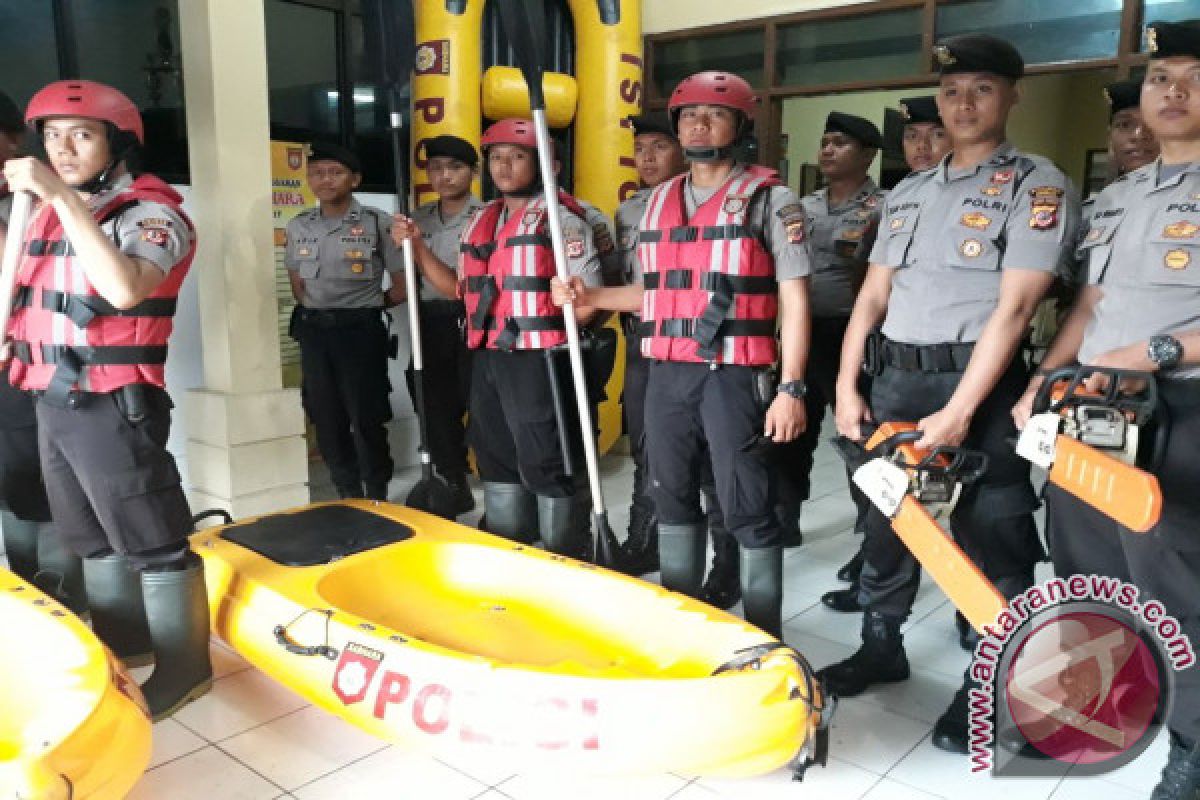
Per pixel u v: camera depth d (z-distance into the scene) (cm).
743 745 171
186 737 216
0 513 292
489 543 257
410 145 452
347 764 205
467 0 435
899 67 464
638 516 337
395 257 380
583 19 470
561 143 496
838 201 337
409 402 479
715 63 527
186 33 330
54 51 358
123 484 210
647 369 326
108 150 207
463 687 185
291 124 438
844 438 222
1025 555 216
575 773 175
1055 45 425
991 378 193
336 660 205
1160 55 171
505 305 286
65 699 173
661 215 237
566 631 231
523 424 290
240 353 346
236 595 234
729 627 201
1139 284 175
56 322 204
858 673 238
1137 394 170
